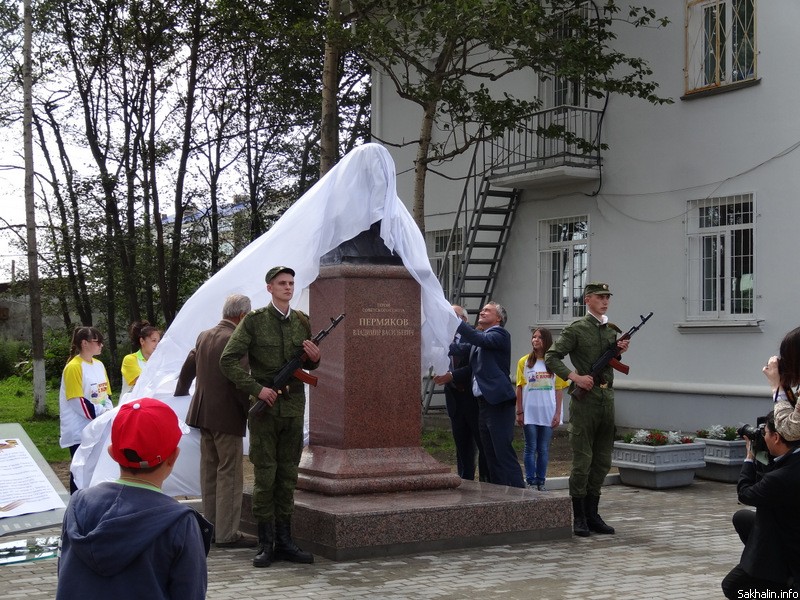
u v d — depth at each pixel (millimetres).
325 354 8828
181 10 25172
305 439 10172
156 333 10602
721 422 15711
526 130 17625
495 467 9711
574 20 16469
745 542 5254
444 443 16312
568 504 8570
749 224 15609
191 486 9430
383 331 8734
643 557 7781
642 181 17234
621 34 17688
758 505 4812
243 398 8156
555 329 18812
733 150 15797
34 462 5441
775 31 15219
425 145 16781
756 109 15461
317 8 20531
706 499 11148
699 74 16453
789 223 14938
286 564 7434
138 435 3262
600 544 8305
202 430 8422
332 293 8789
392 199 8914
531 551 7949
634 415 17125
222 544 8156
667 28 16891
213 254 29797
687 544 8344
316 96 26844
